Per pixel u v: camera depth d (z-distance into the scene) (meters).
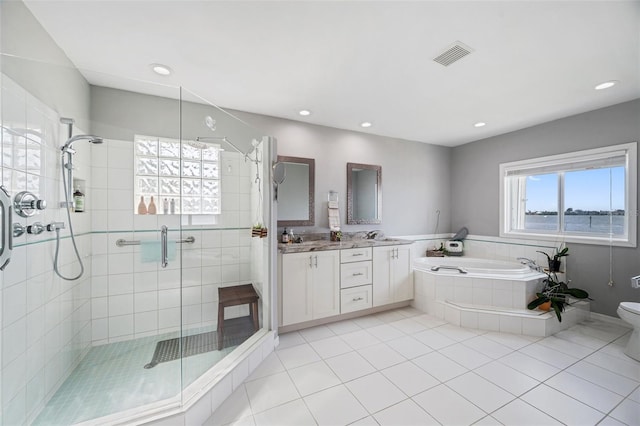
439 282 3.07
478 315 2.70
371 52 1.87
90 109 2.21
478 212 4.07
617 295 2.74
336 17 1.53
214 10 1.48
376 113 2.99
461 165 4.32
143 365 1.85
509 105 2.78
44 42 1.62
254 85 2.35
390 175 3.89
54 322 1.64
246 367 1.91
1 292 1.27
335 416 1.54
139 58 1.95
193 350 2.04
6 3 1.33
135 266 2.18
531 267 3.06
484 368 2.00
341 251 2.87
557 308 2.55
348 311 2.91
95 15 1.50
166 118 2.40
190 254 2.29
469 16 1.52
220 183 2.41
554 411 1.55
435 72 2.13
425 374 1.93
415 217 4.11
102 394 1.56
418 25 1.60
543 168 3.33
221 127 2.43
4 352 1.28
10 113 1.33
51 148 1.65
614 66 2.03
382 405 1.62
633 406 1.59
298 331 2.69
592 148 2.90
